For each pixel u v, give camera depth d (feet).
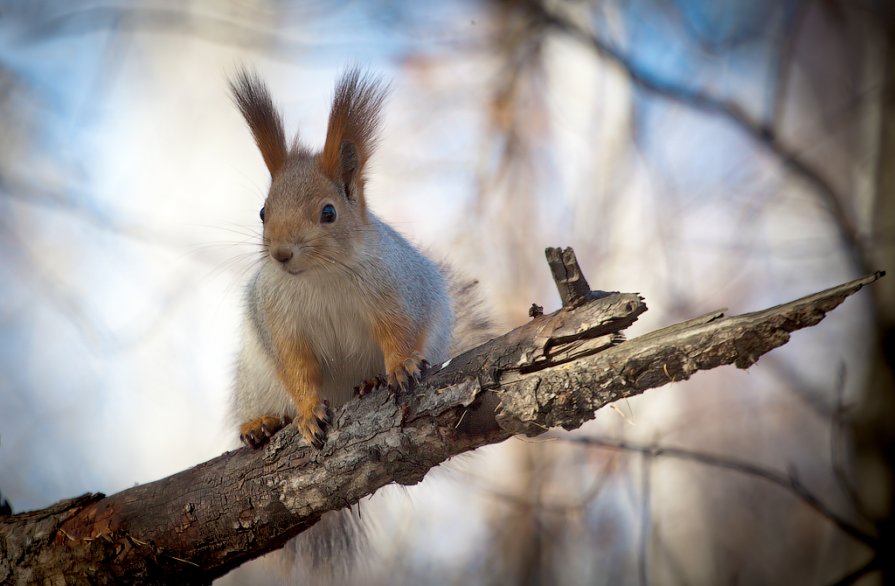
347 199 30.14
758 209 47.70
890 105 40.65
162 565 24.73
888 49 41.68
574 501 42.29
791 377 44.37
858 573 29.84
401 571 40.27
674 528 48.98
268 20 50.52
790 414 50.78
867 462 37.70
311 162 30.42
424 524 42.47
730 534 48.91
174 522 24.52
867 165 42.96
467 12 50.93
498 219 47.52
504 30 50.08
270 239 28.58
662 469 47.60
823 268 48.39
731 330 18.84
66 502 25.50
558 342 21.01
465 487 41.78
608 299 20.58
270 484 24.13
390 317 29.96
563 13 47.44
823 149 48.88
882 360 38.52
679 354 19.44
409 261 31.94
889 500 36.58
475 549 43.24
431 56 50.62
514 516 43.24
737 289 47.44
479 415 22.11
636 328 44.60
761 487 49.52
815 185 40.27
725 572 47.91
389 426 23.06
